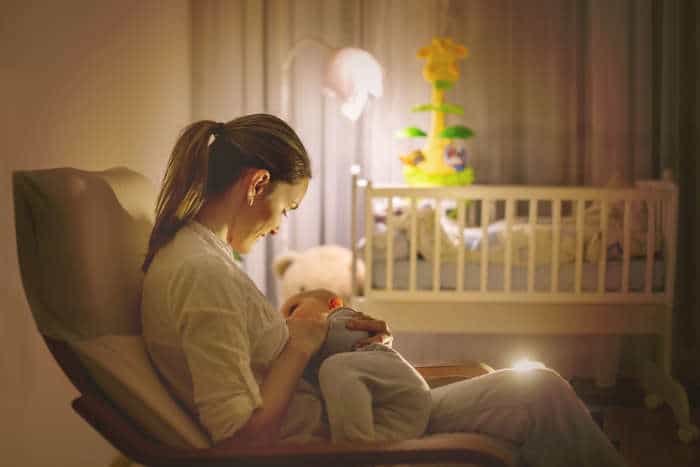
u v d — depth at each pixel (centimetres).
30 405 163
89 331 138
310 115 366
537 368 157
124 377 135
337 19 362
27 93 159
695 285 363
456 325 302
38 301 135
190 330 132
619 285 307
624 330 306
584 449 150
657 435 286
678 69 354
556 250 297
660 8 353
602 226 298
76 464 194
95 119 205
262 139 147
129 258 149
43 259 134
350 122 366
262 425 132
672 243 304
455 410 158
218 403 130
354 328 165
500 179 369
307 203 368
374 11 361
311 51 362
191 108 358
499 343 346
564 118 364
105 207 146
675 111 356
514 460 150
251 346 142
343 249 337
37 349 167
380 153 367
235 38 358
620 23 353
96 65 206
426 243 301
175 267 137
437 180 339
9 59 149
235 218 150
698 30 352
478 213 366
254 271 361
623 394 334
